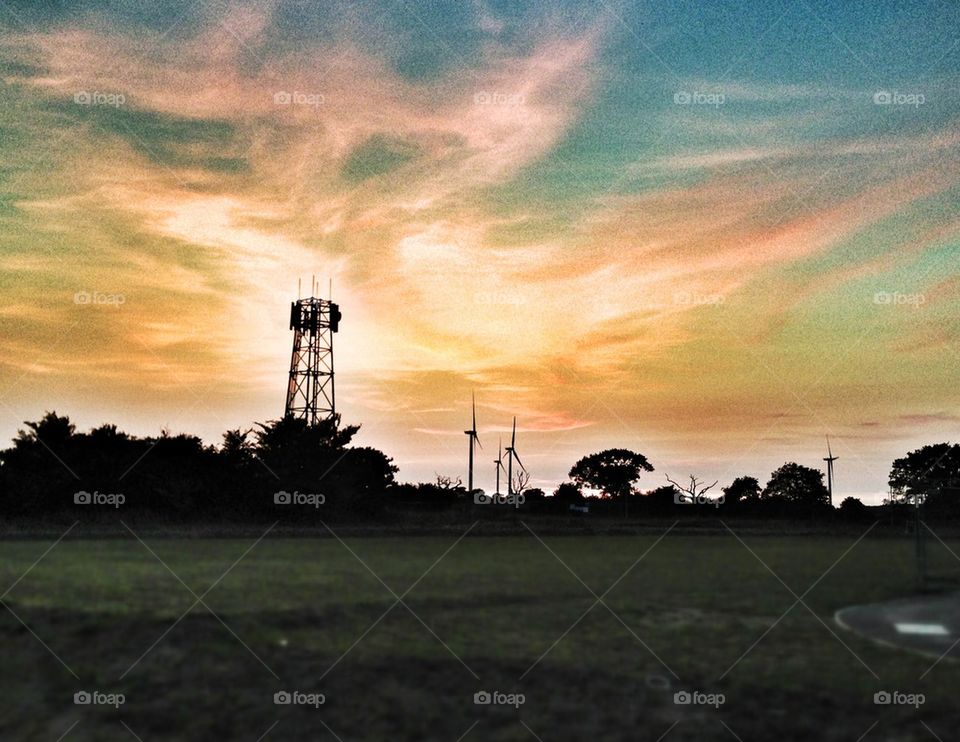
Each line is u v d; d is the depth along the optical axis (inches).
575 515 3405.5
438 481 3218.5
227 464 2347.4
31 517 1818.4
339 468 2461.9
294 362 2908.5
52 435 2055.9
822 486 4616.1
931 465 3873.0
